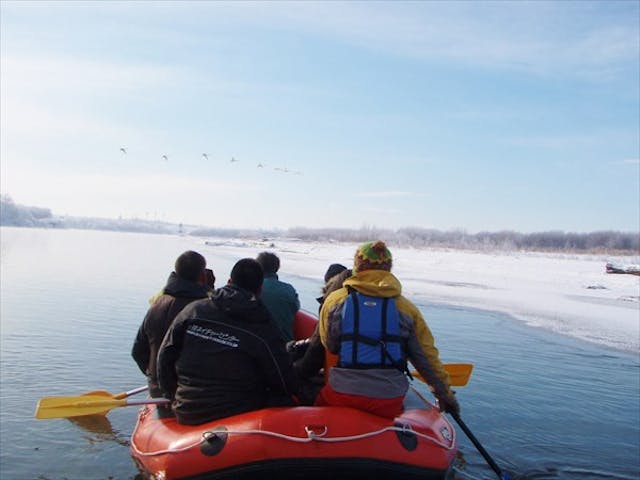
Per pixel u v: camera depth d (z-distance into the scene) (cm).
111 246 5022
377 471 362
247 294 390
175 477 372
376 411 379
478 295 1756
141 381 693
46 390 653
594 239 9962
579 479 471
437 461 378
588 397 688
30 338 911
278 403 404
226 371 387
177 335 397
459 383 542
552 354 924
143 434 431
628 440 555
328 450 360
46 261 2702
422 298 1627
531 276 2683
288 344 474
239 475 361
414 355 378
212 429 379
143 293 1513
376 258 377
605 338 1089
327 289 436
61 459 475
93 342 890
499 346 976
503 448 530
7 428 541
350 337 372
